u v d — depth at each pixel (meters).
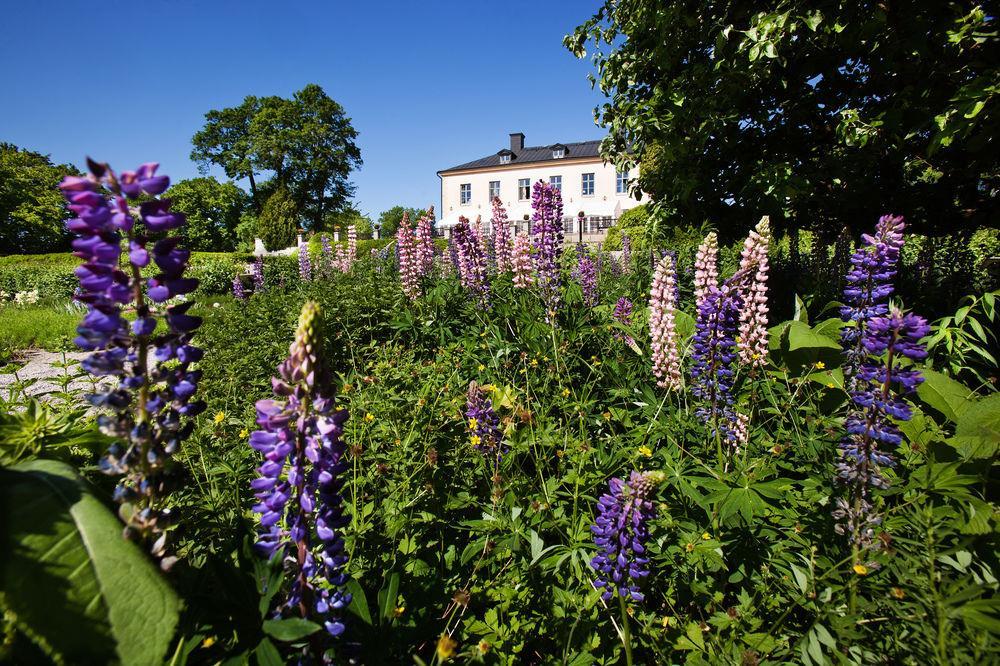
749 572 2.37
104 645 1.30
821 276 7.12
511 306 5.69
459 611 2.25
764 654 1.93
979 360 4.01
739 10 4.91
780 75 5.40
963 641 1.63
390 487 2.79
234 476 2.79
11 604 1.25
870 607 1.89
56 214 54.91
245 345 6.70
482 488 3.06
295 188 62.00
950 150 5.09
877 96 5.22
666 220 6.63
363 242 21.19
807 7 4.44
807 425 3.30
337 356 5.90
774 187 5.03
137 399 1.49
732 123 5.46
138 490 1.48
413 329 5.95
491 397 3.26
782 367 4.03
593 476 2.73
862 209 5.86
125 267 1.58
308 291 9.49
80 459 2.13
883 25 4.32
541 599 2.27
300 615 1.56
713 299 3.29
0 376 8.07
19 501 1.36
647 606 2.44
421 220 7.70
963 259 7.39
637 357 4.64
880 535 2.03
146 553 1.43
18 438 1.81
